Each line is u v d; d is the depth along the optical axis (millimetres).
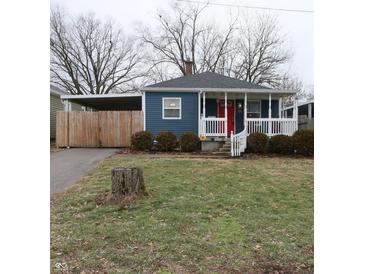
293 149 13180
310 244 3930
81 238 4109
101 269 3299
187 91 15836
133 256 3580
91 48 34000
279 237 4156
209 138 14914
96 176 8250
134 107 22156
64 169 9469
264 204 5781
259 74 32594
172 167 9477
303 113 23875
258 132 14164
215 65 33531
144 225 4570
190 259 3514
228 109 16797
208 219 4863
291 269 3305
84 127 15844
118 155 12625
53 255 3621
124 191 5891
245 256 3592
